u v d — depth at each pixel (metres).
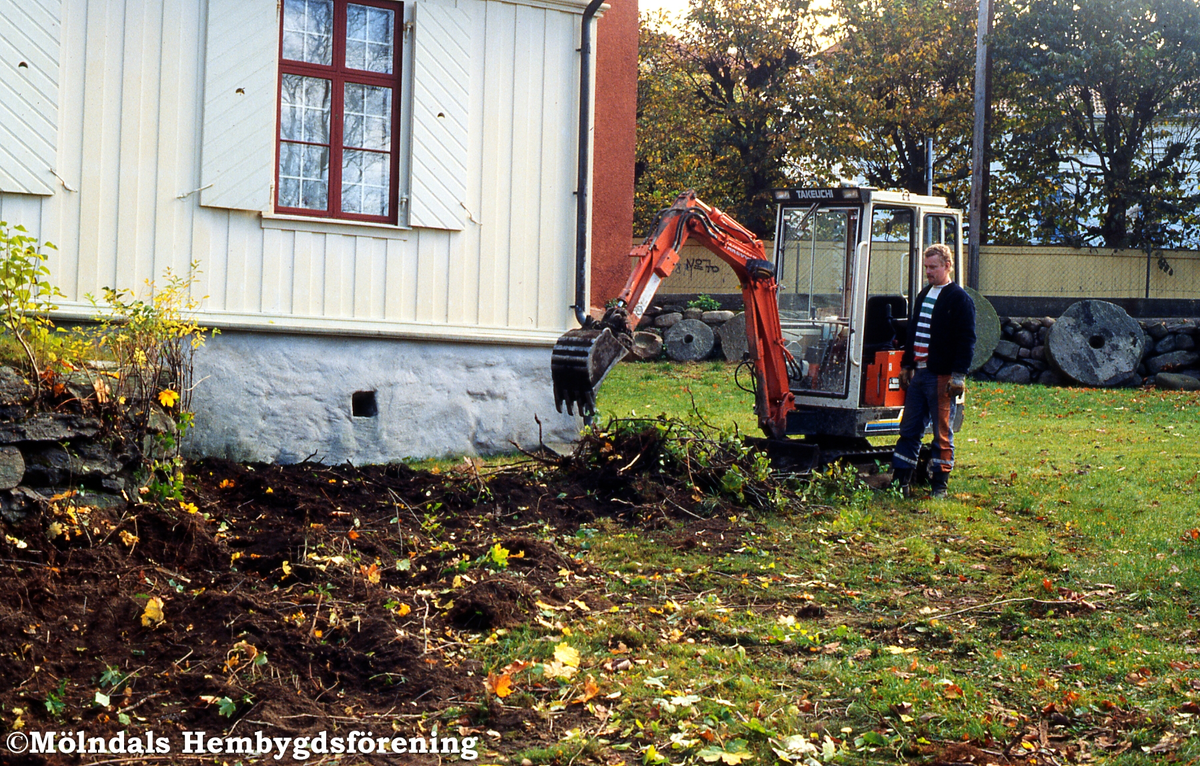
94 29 8.41
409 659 4.84
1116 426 13.64
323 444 9.17
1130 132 25.33
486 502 7.95
